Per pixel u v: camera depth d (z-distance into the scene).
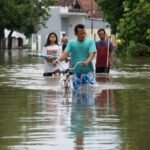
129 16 61.47
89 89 20.61
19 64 39.22
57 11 104.62
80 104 16.28
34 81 23.98
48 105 16.06
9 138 11.28
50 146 10.60
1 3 85.88
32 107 15.65
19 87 21.34
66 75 21.25
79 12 106.94
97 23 109.56
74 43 21.16
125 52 61.19
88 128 12.35
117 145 10.64
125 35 61.78
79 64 21.02
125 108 15.53
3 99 17.55
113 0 69.19
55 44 25.77
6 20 87.38
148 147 10.46
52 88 20.94
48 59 25.66
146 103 16.66
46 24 102.00
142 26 60.88
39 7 95.69
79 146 10.59
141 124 12.84
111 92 19.66
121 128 12.35
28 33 91.75
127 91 20.03
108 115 14.20
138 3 61.28
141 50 58.97
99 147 10.49
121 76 27.48
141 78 26.27
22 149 10.34
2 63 40.88
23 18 89.44
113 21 69.88
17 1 90.06
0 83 23.11
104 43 28.20
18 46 110.88
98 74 28.14
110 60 28.41
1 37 95.25
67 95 18.62
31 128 12.32
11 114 14.36
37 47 83.75
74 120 13.38
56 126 12.58
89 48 21.12
